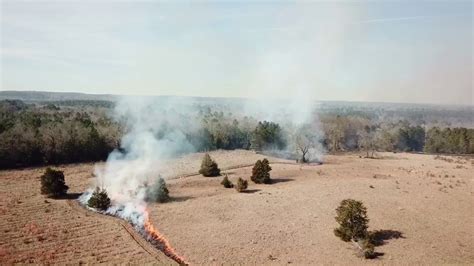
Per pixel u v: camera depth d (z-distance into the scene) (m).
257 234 40.44
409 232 40.28
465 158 111.19
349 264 33.66
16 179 69.69
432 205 49.16
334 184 60.41
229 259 35.00
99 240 39.97
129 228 43.91
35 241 39.34
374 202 49.69
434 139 134.00
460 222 43.50
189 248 37.34
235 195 56.09
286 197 53.47
